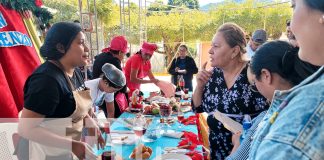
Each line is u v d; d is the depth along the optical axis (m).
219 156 1.93
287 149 0.50
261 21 15.41
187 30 17.47
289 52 0.83
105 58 3.11
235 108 1.78
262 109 1.71
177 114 2.99
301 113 0.52
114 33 13.25
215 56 1.79
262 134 0.61
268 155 0.52
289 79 0.84
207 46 14.91
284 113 0.56
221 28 1.81
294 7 0.62
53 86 1.34
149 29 17.53
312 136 0.50
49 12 2.38
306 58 0.61
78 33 1.51
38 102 1.29
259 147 0.57
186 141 2.08
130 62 3.92
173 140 2.16
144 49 3.99
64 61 1.50
